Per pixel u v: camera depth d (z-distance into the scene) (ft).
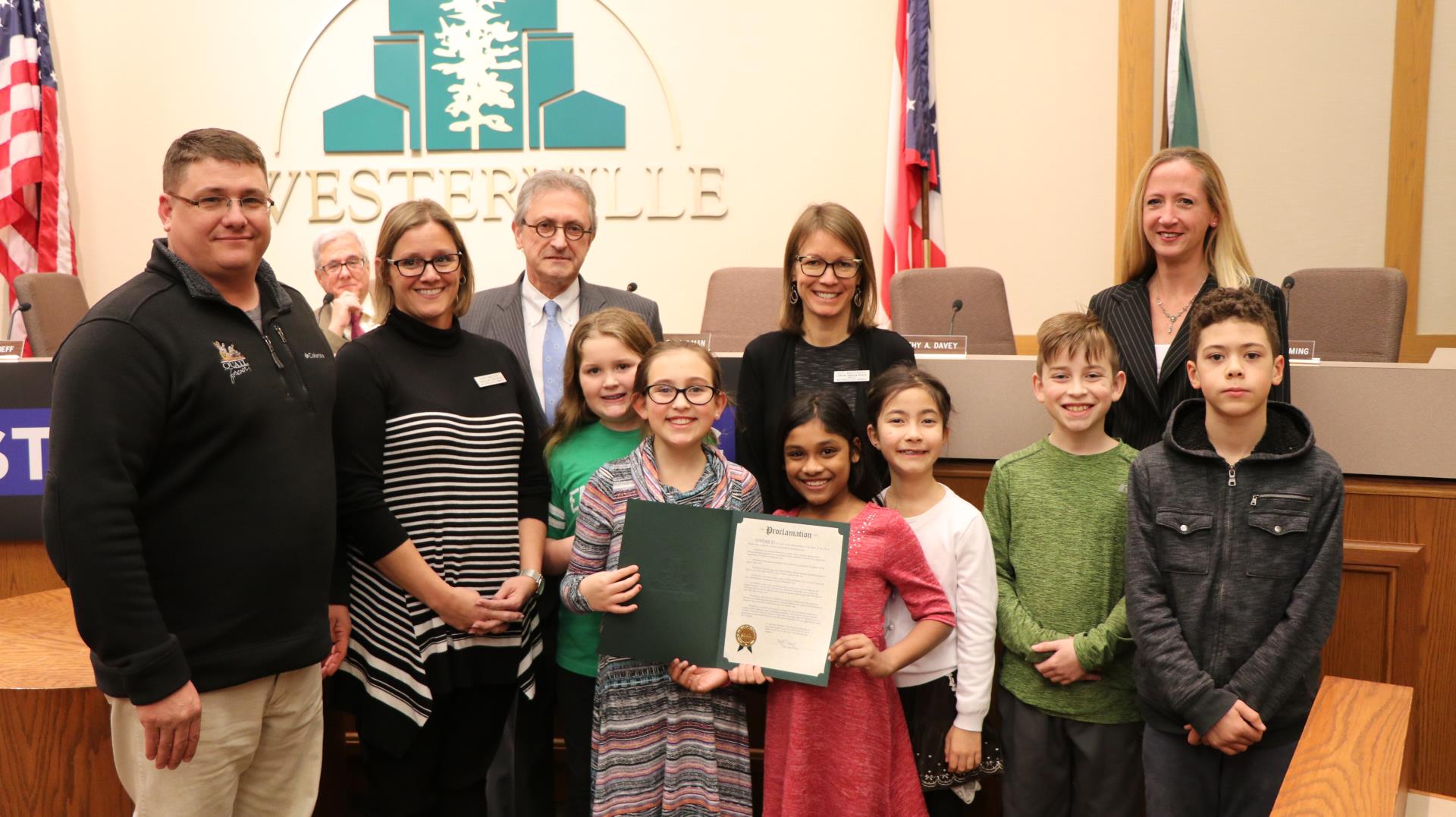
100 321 4.87
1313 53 15.05
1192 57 15.47
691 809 6.13
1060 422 6.55
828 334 7.26
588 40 16.63
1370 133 14.90
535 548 6.68
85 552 4.67
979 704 6.37
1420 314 14.90
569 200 7.79
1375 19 14.78
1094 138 15.71
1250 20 15.23
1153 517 6.10
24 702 6.21
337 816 8.16
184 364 5.02
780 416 7.03
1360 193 15.01
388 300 6.64
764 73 16.37
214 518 5.12
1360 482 7.13
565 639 6.75
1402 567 6.93
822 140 16.31
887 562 6.24
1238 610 5.79
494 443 6.49
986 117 15.99
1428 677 6.93
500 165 16.85
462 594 6.24
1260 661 5.63
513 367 6.93
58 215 16.89
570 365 7.01
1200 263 7.19
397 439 6.27
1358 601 7.09
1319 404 7.16
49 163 16.80
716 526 6.21
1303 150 15.17
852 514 6.49
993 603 6.51
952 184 16.15
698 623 6.15
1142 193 7.27
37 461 8.39
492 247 16.93
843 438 6.39
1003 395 7.70
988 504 6.95
